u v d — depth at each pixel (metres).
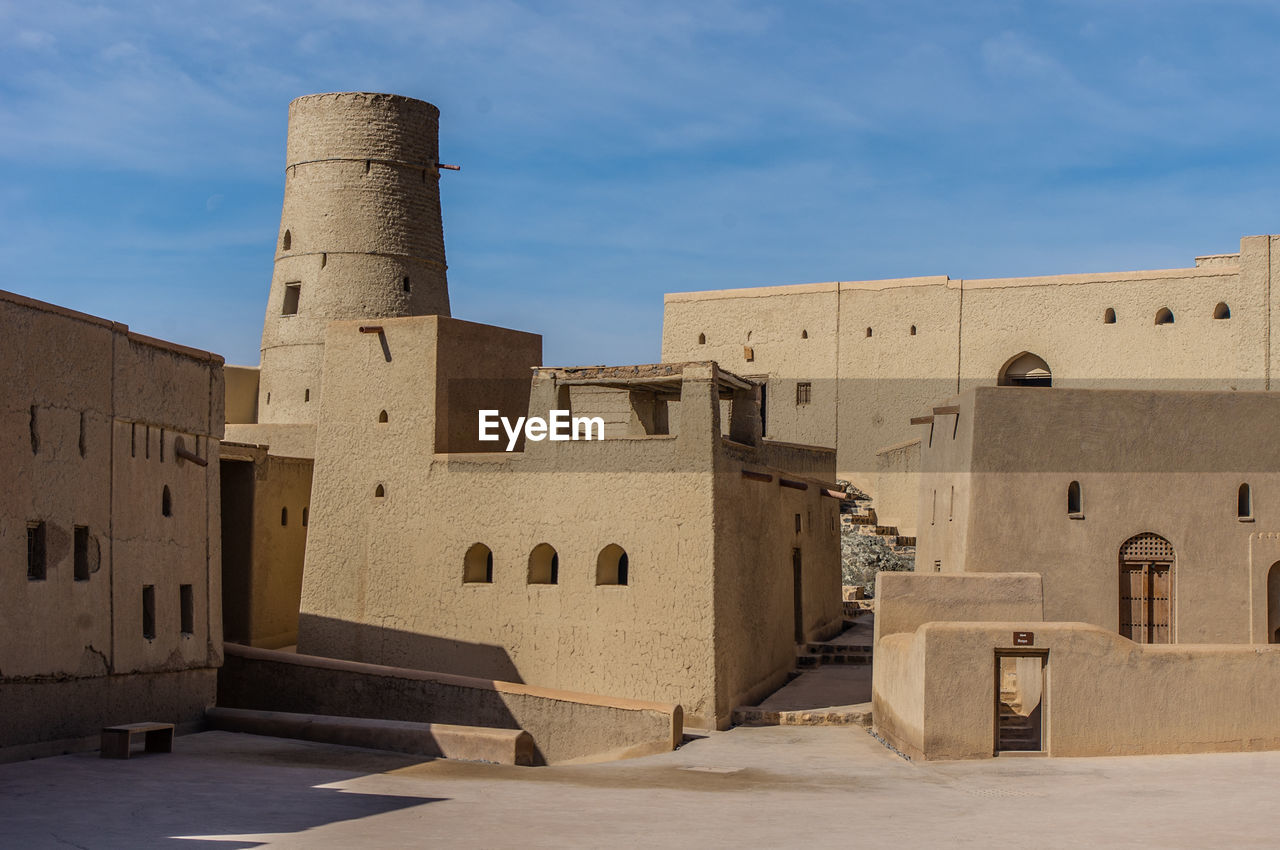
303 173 31.92
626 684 19.27
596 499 19.80
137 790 12.53
